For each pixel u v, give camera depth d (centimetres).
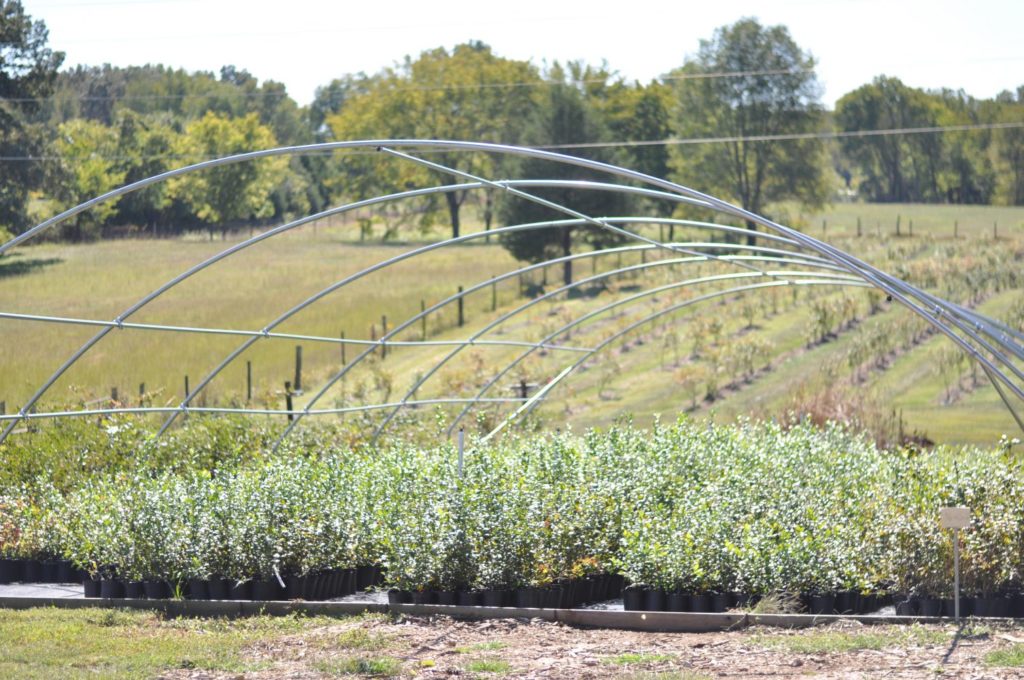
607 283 4225
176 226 7450
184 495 1030
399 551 962
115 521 1030
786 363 2973
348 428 1747
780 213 5919
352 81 7269
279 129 10088
